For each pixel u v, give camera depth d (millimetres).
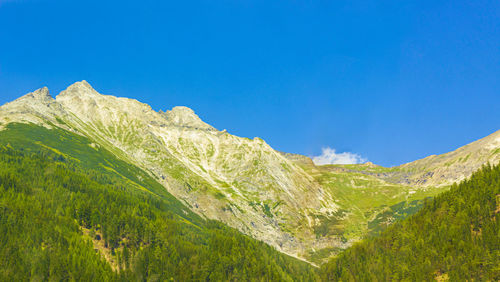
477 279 166000
